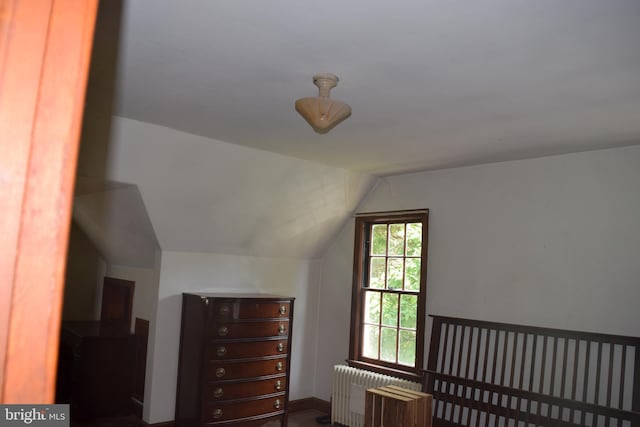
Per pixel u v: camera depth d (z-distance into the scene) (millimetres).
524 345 4328
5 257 441
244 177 4793
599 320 4055
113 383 5266
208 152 4434
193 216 4840
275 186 5059
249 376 4789
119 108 3684
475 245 4910
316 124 2893
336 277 6086
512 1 1934
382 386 5020
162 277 4961
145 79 3047
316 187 5367
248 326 4797
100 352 5215
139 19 2242
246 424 4750
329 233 6020
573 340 4184
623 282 3971
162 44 2510
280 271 5895
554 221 4414
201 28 2312
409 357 5266
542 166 4551
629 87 2799
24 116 457
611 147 4133
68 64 485
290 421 5527
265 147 4625
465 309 4887
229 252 5426
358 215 5930
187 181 4527
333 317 6043
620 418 3588
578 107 3174
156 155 4223
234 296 4867
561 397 3961
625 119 3371
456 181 5145
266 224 5371
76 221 5969
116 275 6184
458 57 2494
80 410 5078
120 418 5180
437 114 3451
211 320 4590
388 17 2113
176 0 2061
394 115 3504
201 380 4535
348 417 5305
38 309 458
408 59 2543
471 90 2957
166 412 4879
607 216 4113
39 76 467
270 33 2326
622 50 2332
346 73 2770
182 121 3949
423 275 5227
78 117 489
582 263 4203
